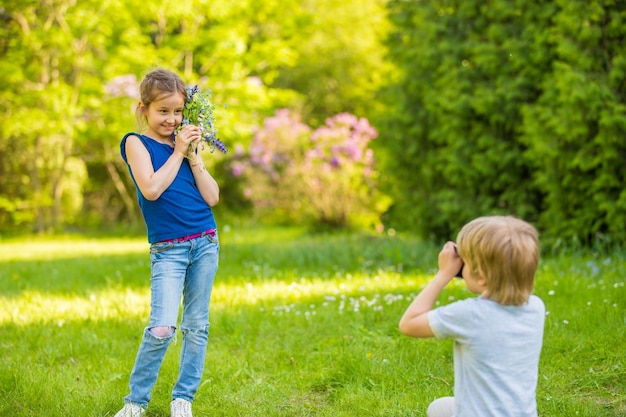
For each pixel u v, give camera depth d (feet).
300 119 57.67
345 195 43.16
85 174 53.98
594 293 16.26
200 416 10.66
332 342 14.19
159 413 10.75
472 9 26.50
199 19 46.03
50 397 11.19
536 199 25.72
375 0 65.67
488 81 26.25
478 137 26.35
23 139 48.06
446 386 11.52
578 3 22.12
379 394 11.19
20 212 50.31
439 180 28.55
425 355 12.85
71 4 45.01
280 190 46.24
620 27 21.71
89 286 22.71
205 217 10.16
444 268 7.74
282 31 50.16
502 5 25.05
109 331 15.76
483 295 7.38
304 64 60.75
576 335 13.46
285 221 49.24
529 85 24.82
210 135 10.21
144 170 9.65
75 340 14.88
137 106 10.32
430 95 27.32
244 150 50.29
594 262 20.21
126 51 42.83
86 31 42.55
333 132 42.86
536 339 7.30
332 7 62.13
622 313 14.42
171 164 9.73
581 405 10.29
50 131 42.88
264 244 32.73
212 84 45.93
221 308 17.79
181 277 9.87
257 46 47.70
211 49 46.03
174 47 45.44
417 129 28.19
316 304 17.90
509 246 7.11
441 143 28.22
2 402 11.05
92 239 45.68
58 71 47.60
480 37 26.40
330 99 60.39
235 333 14.93
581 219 23.43
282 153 46.52
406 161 29.43
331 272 24.29
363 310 16.25
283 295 19.33
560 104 23.02
